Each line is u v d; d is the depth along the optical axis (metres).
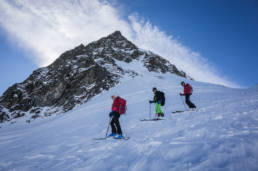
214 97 15.45
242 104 8.05
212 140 3.54
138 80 41.22
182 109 11.02
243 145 2.84
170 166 2.67
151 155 3.35
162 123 7.22
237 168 2.19
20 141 11.15
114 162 3.39
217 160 2.51
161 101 8.65
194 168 2.41
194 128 5.04
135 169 2.85
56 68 52.84
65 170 3.49
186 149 3.26
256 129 3.79
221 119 5.61
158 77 49.78
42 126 21.69
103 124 10.94
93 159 3.88
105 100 28.09
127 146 4.49
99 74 43.59
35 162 4.64
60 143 7.05
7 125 33.56
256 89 16.75
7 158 5.78
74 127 12.44
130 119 10.49
